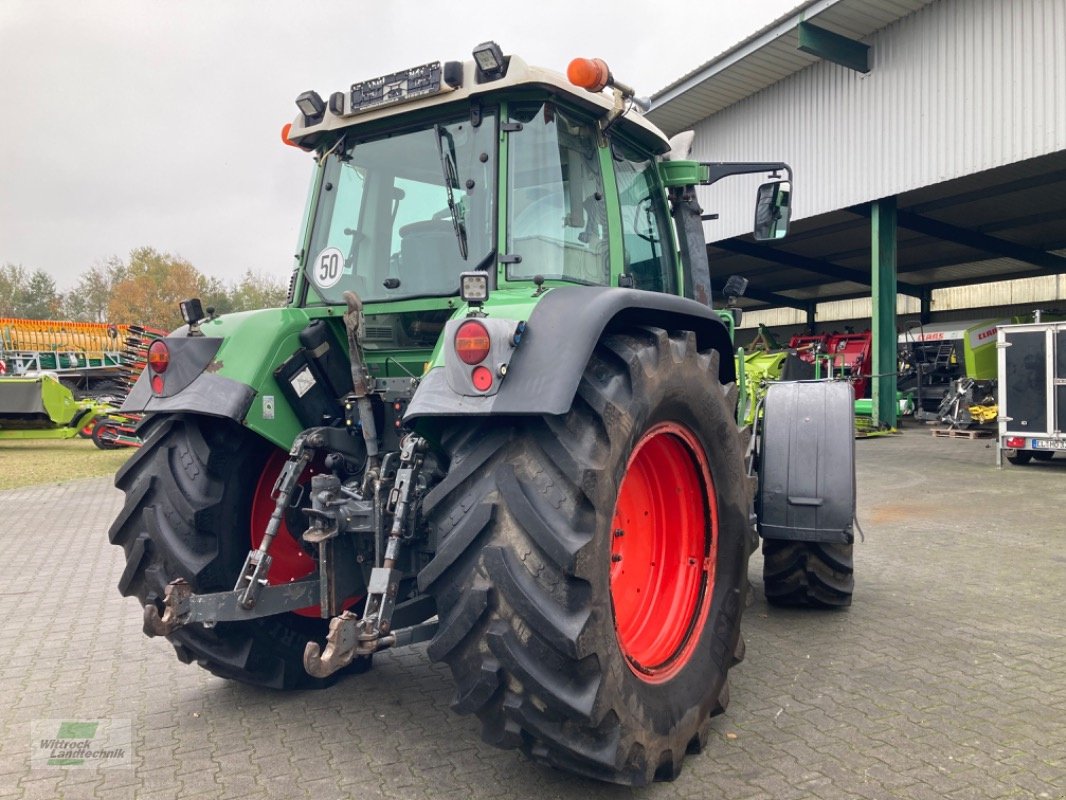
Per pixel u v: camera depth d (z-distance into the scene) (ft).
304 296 11.48
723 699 9.87
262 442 10.74
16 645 14.43
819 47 50.67
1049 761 9.33
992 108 45.55
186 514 9.93
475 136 10.18
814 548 14.40
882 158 51.98
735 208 63.98
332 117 11.09
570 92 9.97
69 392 51.80
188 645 10.36
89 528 26.94
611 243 10.75
